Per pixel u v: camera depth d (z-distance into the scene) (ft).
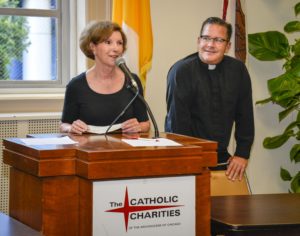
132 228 5.96
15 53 13.71
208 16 14.10
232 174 9.95
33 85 13.80
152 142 6.47
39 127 12.50
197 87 10.03
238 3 13.66
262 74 14.76
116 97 8.41
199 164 6.17
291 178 14.70
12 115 12.33
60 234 5.95
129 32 12.09
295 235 6.87
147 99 13.66
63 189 5.94
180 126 9.94
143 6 12.26
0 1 13.55
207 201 6.51
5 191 12.27
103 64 8.23
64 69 14.07
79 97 8.38
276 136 14.28
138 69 12.19
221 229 6.88
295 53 13.51
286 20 14.89
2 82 13.52
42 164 5.79
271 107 14.98
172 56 13.83
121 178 5.85
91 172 5.67
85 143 6.37
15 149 6.46
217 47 9.87
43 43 13.93
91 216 5.80
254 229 6.72
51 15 13.92
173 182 6.12
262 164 15.07
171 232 6.15
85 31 8.29
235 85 10.21
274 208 7.72
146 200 6.00
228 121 10.21
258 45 13.71
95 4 13.33
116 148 5.95
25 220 6.40
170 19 13.78
